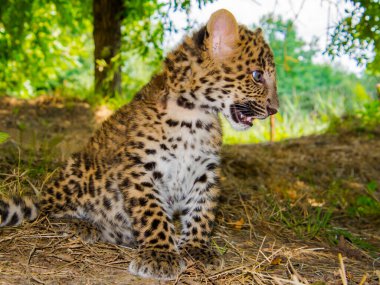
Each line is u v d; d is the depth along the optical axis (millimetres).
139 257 577
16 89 1957
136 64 2232
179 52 644
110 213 660
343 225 939
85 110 1586
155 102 632
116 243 672
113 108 1630
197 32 651
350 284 598
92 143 689
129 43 1596
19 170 823
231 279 570
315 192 1113
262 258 667
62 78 2525
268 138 1912
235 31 625
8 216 644
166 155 627
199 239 645
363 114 1723
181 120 626
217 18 621
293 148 1484
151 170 625
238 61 628
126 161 624
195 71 625
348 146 1504
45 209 681
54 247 611
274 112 659
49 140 1199
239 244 731
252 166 1235
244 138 1939
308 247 760
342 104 2139
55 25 2102
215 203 659
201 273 583
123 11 1663
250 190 1049
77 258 592
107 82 1707
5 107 1519
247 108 644
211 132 646
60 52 2139
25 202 665
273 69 660
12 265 551
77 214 685
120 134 645
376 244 838
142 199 616
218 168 664
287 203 955
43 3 1769
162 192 645
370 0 1050
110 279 547
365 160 1376
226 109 638
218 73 625
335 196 1097
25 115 1466
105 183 655
